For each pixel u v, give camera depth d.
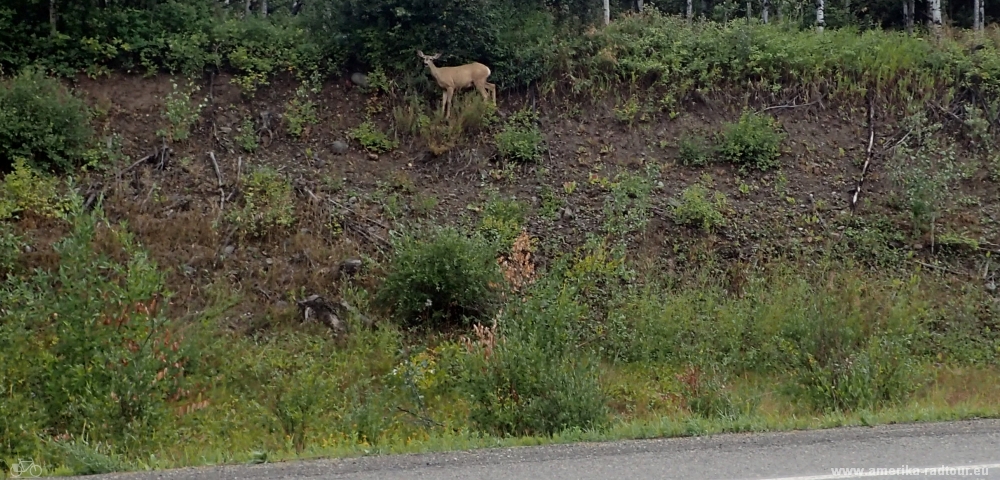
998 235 13.55
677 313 11.76
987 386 10.60
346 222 12.93
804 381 10.09
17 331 8.83
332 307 11.47
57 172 12.98
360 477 5.62
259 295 11.69
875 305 12.14
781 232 13.45
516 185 14.07
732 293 12.52
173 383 8.98
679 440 6.74
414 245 11.75
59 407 8.23
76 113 13.21
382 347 10.85
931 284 12.73
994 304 12.46
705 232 13.34
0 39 14.36
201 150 13.91
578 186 14.02
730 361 11.11
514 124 14.99
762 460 5.80
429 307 11.43
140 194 12.89
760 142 14.71
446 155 14.41
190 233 12.29
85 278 9.00
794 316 11.27
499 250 12.44
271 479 5.68
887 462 5.68
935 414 7.90
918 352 11.66
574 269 12.32
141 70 14.93
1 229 11.53
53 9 14.73
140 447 7.77
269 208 12.81
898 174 14.19
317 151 14.29
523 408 8.17
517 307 10.37
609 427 8.00
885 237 13.46
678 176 14.45
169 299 10.14
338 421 8.77
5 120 12.64
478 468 5.77
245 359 10.41
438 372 10.03
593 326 11.67
